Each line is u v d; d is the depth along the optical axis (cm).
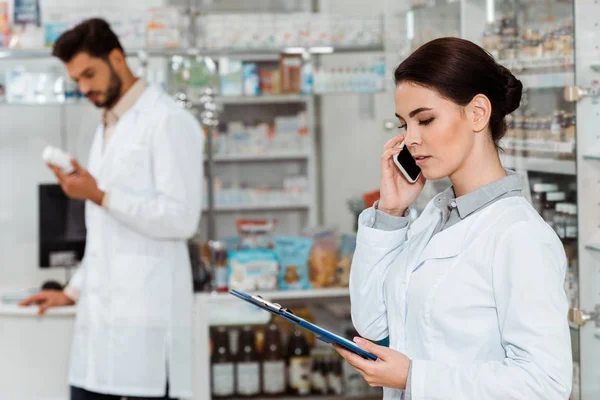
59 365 478
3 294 511
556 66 296
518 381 158
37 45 508
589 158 281
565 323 162
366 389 498
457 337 172
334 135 685
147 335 379
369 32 523
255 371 486
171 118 381
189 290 394
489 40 350
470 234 174
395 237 200
